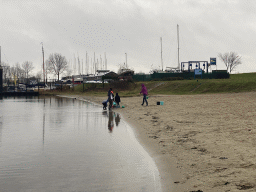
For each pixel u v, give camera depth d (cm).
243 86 4072
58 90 6700
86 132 1206
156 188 534
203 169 626
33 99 4241
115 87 6034
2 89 6162
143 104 2609
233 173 582
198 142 903
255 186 504
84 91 6159
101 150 865
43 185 561
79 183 571
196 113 1662
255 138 899
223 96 2969
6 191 531
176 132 1110
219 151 771
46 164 714
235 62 11212
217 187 512
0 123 1517
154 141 975
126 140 1020
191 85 4825
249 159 674
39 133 1188
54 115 1909
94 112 2123
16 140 1035
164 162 709
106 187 547
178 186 535
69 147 912
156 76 6406
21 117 1798
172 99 3008
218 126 1169
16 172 646
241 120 1277
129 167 680
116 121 1570
